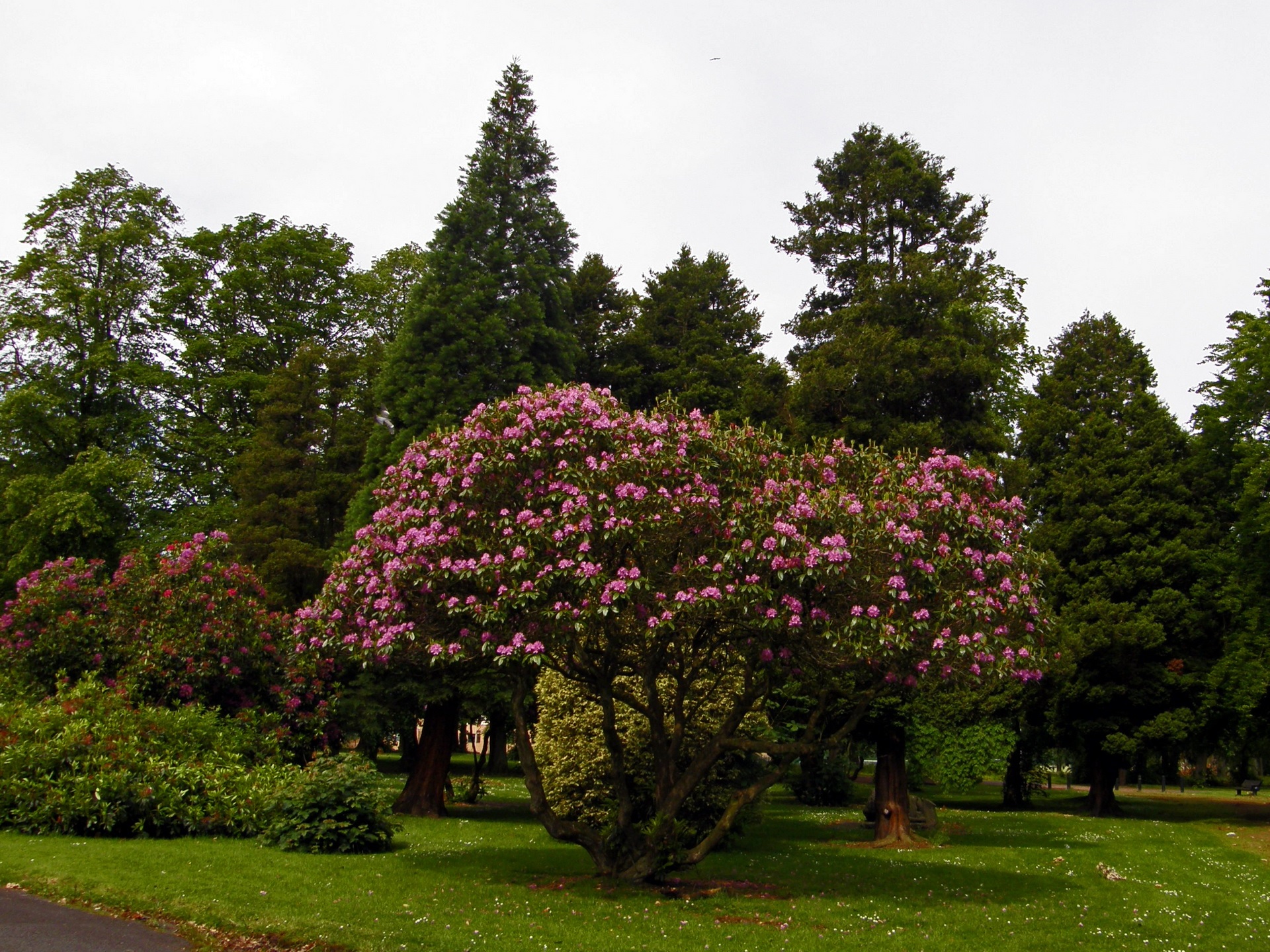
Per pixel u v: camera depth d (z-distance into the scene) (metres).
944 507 10.08
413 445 11.28
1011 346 23.48
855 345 20.94
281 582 21.25
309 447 24.00
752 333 33.97
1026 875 12.84
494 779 31.34
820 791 27.55
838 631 9.31
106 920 7.96
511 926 8.45
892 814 17.16
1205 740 24.67
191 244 29.72
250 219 30.31
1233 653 22.16
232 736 14.80
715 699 15.13
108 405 29.81
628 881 10.45
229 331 29.59
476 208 23.09
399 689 17.33
